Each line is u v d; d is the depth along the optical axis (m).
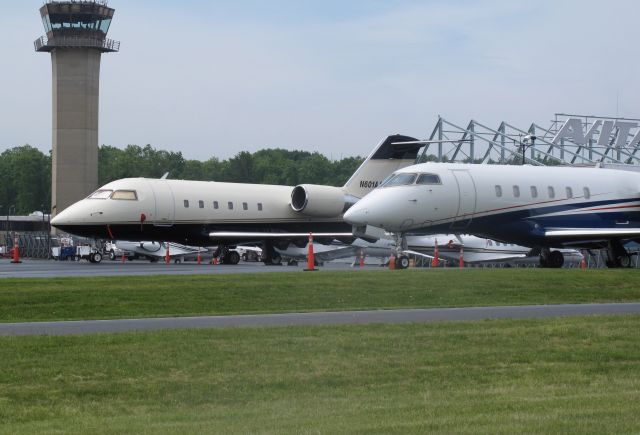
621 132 125.00
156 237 67.12
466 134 132.38
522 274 38.22
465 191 49.94
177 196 67.12
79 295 30.92
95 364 18.70
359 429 13.38
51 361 18.89
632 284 36.91
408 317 27.03
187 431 13.59
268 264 72.31
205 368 18.50
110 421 14.55
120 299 30.47
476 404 15.30
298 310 29.31
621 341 21.94
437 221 49.62
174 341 21.17
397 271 39.44
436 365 19.06
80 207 64.81
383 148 73.44
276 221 71.19
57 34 133.25
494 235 51.59
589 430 13.11
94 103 135.75
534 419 13.91
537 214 51.91
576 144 122.25
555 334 22.66
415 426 13.50
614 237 51.06
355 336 22.12
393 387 17.22
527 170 52.62
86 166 134.88
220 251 71.19
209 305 29.84
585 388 16.97
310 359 19.39
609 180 54.22
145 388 16.95
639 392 16.44
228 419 14.53
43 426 14.23
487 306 31.00
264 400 16.19
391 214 48.69
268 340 21.41
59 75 134.38
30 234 113.06
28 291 31.61
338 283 34.66
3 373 17.84
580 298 33.28
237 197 69.81
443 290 33.69
